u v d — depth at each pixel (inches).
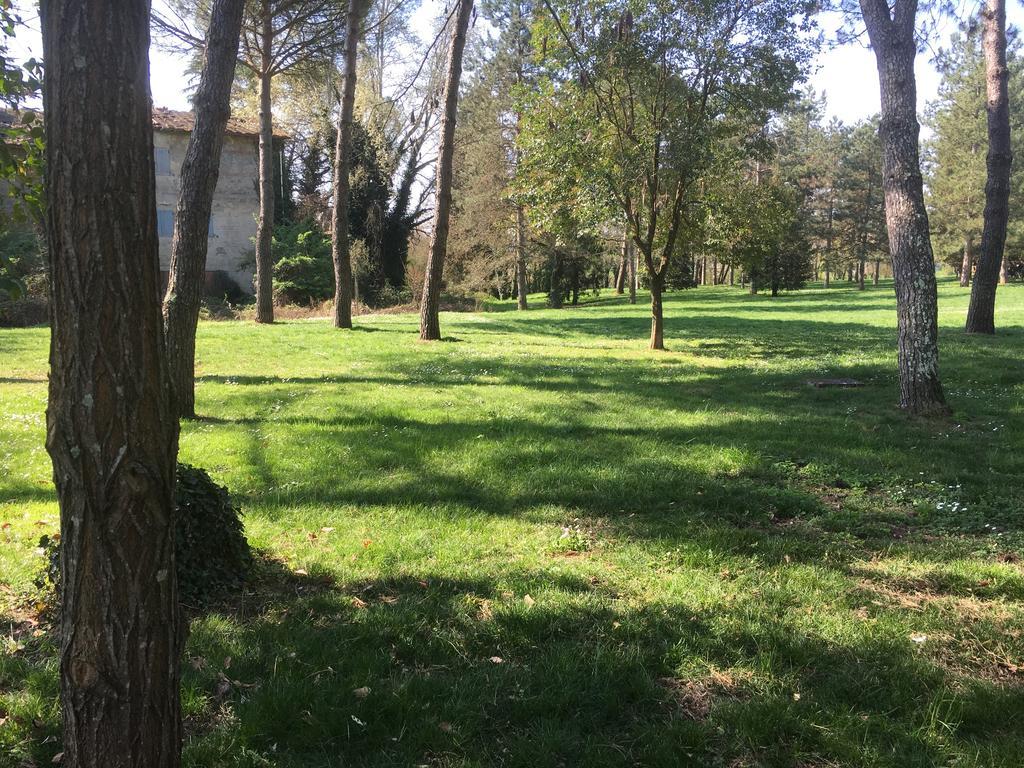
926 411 361.1
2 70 144.6
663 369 570.6
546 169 661.9
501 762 109.3
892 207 361.7
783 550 192.7
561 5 622.8
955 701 121.3
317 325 957.2
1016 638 144.9
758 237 723.4
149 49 76.5
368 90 1424.7
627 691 126.6
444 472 265.3
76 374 73.8
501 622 150.1
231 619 152.8
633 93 638.5
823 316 1328.7
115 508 75.1
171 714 81.6
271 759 109.7
